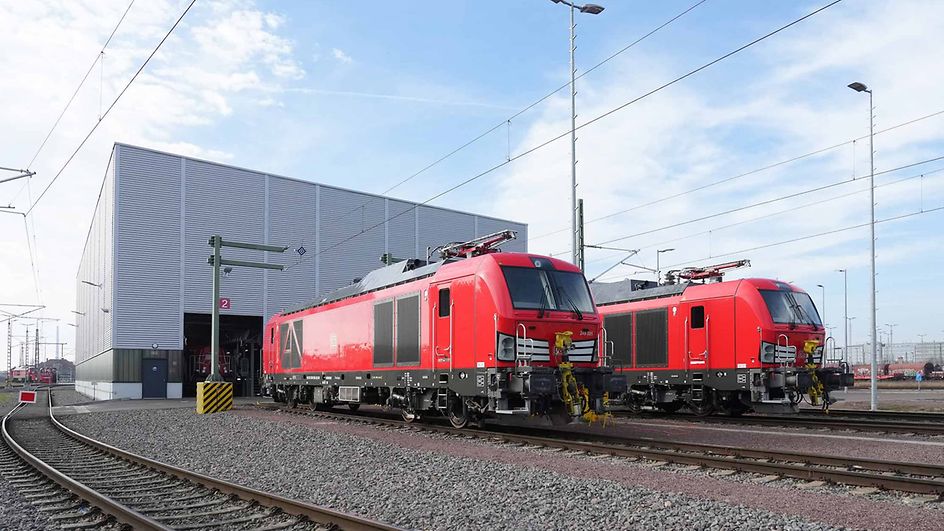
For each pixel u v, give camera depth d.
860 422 18.11
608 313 24.39
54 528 8.29
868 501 8.95
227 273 45.19
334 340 23.16
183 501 9.58
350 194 51.19
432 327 17.45
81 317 74.56
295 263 48.12
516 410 15.12
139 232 42.25
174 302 43.19
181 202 43.91
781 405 19.75
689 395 21.62
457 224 56.62
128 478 11.51
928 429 15.95
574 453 13.33
